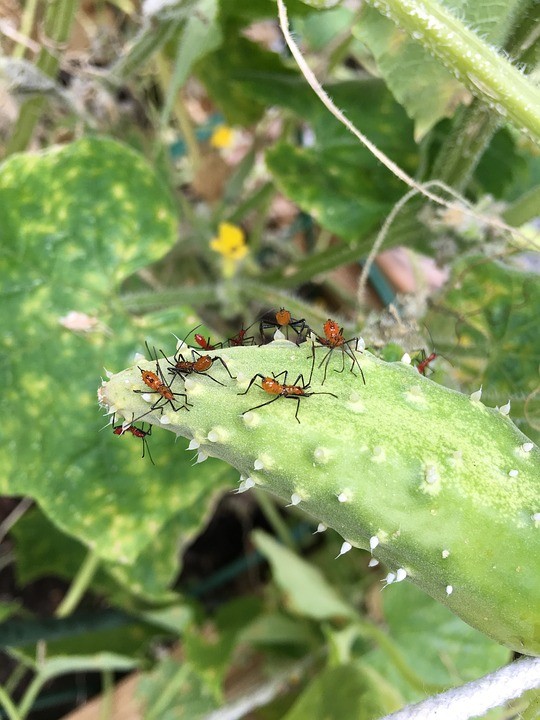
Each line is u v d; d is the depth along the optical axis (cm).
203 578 31
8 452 17
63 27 19
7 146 22
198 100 32
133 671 30
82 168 18
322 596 24
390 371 10
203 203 30
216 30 18
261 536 25
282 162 22
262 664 28
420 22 10
